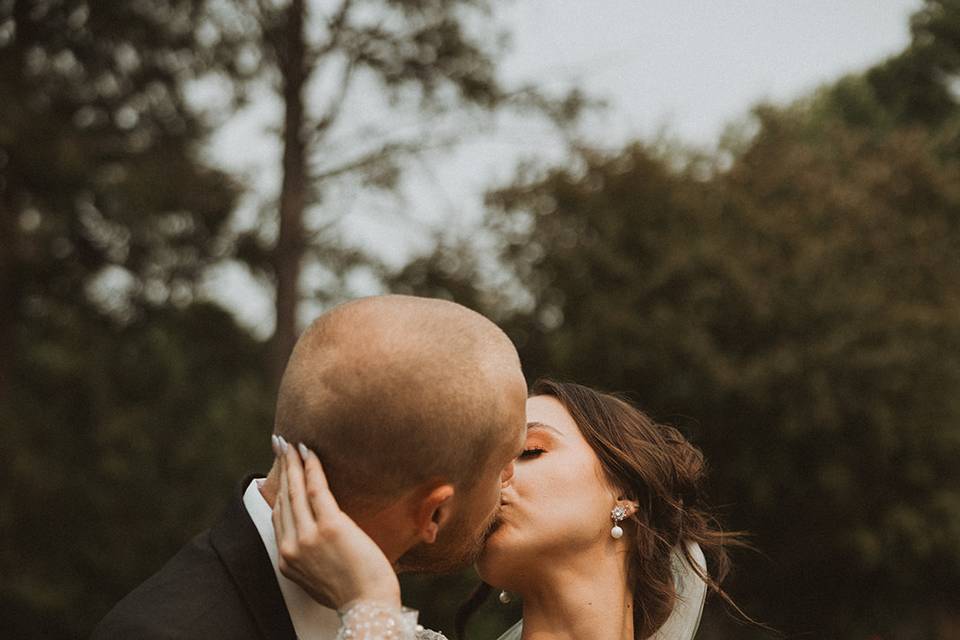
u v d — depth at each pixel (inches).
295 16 618.5
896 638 611.5
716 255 577.0
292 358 67.1
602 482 95.2
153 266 702.5
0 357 685.3
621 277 600.1
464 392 64.7
